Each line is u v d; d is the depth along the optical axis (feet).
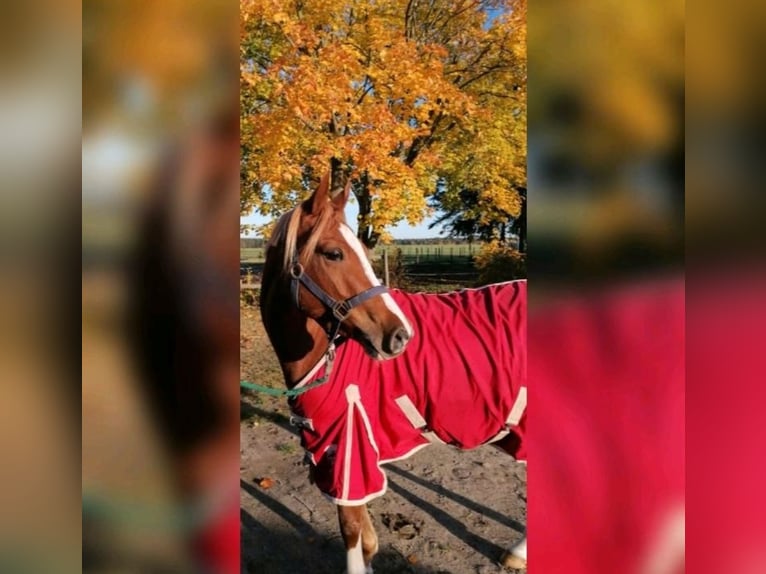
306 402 5.79
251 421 11.31
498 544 7.18
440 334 6.13
